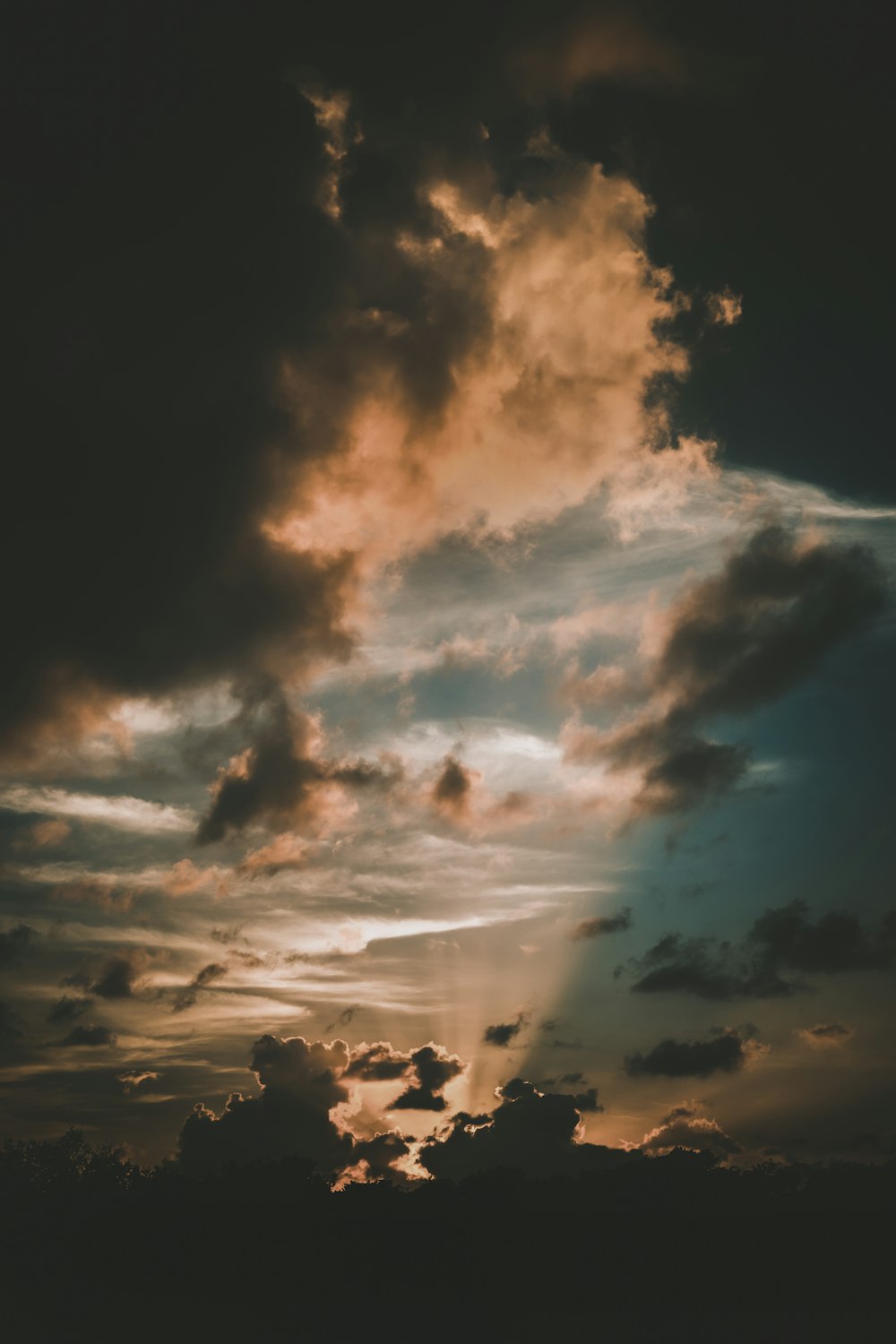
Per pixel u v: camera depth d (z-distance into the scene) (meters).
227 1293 124.69
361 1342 115.56
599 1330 115.88
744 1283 125.75
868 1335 112.00
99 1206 139.25
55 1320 119.38
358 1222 133.88
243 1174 141.38
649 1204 137.38
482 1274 126.12
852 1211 136.12
